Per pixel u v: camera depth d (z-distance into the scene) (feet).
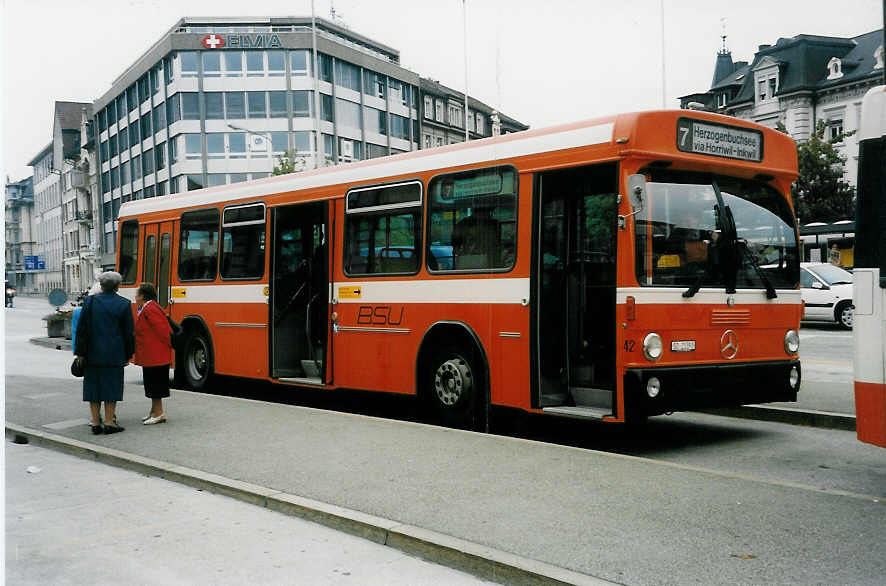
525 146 28.84
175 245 47.24
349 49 195.62
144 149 206.49
